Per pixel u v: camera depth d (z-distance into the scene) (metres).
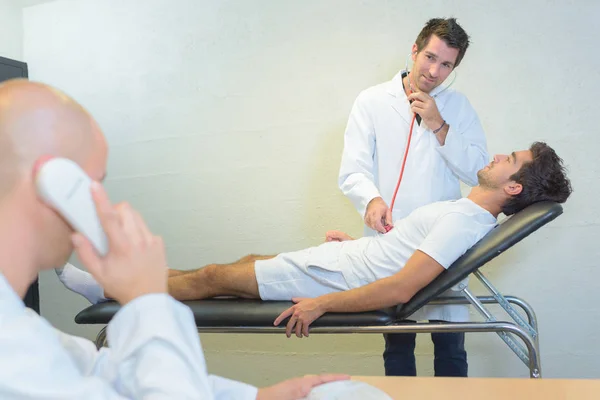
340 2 3.10
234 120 3.29
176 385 0.49
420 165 2.34
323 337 3.17
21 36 3.72
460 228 1.85
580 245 2.79
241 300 2.11
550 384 0.80
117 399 0.49
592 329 2.79
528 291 2.86
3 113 0.49
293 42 3.18
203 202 3.36
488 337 2.92
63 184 0.48
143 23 3.46
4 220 0.50
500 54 2.87
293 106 3.19
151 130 3.45
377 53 3.05
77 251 0.51
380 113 2.44
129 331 0.52
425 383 0.83
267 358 3.27
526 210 1.81
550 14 2.80
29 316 0.49
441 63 2.24
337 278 2.06
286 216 3.22
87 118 0.53
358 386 0.79
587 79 2.77
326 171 3.14
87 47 3.58
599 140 2.76
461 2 2.91
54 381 0.46
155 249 0.54
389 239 2.04
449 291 2.17
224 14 3.30
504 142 2.87
